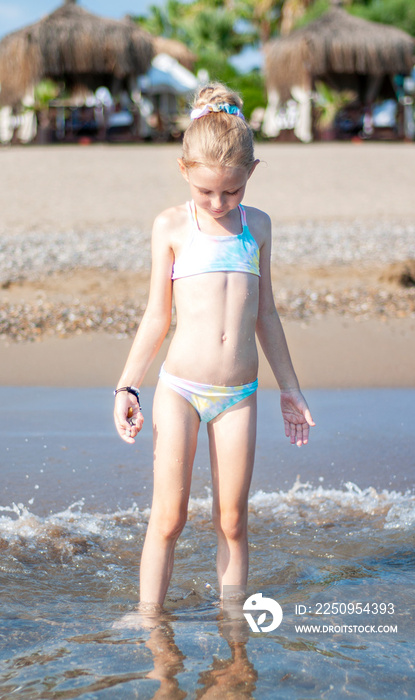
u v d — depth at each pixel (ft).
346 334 20.44
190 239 7.85
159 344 8.06
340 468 12.30
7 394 15.96
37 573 8.65
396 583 8.18
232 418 7.88
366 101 92.17
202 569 8.84
